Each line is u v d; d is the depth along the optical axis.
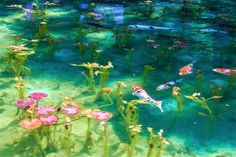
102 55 5.25
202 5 9.48
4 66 4.53
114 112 3.52
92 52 4.92
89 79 3.87
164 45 5.84
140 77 4.49
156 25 7.21
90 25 6.96
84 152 2.83
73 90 3.97
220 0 10.45
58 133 3.05
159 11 8.62
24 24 6.74
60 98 3.74
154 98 3.91
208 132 3.25
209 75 4.66
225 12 8.71
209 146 3.03
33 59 4.89
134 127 2.75
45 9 7.84
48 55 5.07
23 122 2.54
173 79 4.48
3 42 5.48
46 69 4.56
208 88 4.23
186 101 3.88
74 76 4.38
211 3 9.89
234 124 3.41
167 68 4.85
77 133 3.09
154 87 4.20
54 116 2.70
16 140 2.92
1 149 2.79
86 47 5.57
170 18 7.94
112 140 3.03
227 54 5.59
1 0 8.70
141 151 2.89
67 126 2.61
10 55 4.13
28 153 2.75
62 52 5.29
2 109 3.42
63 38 5.77
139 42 6.02
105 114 2.77
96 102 3.71
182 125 3.36
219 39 6.41
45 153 2.75
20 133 3.02
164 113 3.58
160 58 5.10
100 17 7.60
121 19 7.59
